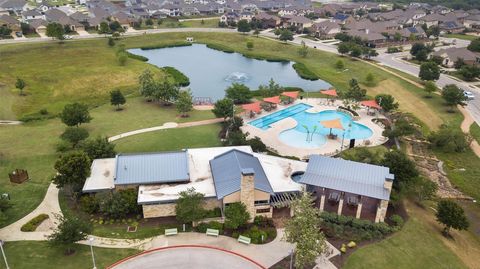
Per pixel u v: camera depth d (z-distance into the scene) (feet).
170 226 181.47
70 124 271.08
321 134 296.30
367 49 509.35
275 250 168.96
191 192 182.19
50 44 519.60
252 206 181.16
